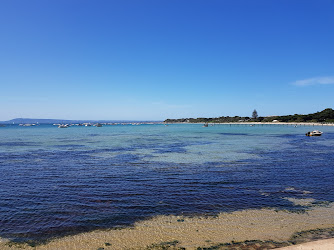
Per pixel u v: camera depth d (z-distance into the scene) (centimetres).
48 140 5722
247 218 1104
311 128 12181
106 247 864
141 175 1944
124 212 1174
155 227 1016
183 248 856
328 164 2398
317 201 1331
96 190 1532
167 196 1413
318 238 918
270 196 1414
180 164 2439
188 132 9781
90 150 3706
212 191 1509
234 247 859
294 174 1961
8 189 1554
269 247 857
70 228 1007
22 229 998
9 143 4919
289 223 1050
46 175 1953
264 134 7962
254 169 2167
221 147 4059
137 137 6806
